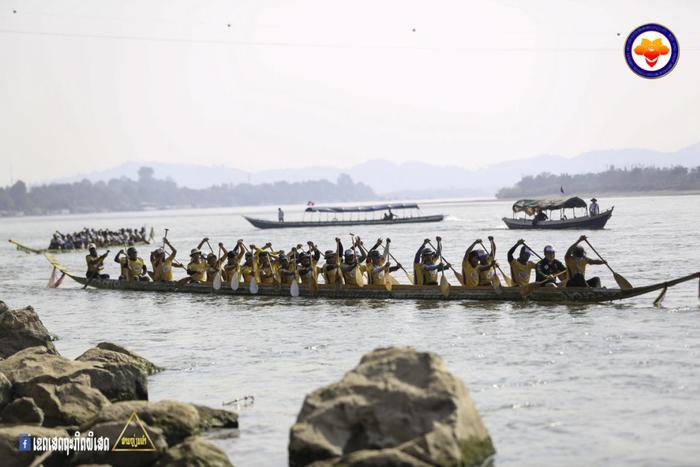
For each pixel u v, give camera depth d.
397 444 37.84
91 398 50.72
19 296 128.12
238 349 73.69
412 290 99.69
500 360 63.56
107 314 102.06
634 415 47.91
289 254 110.94
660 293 93.44
